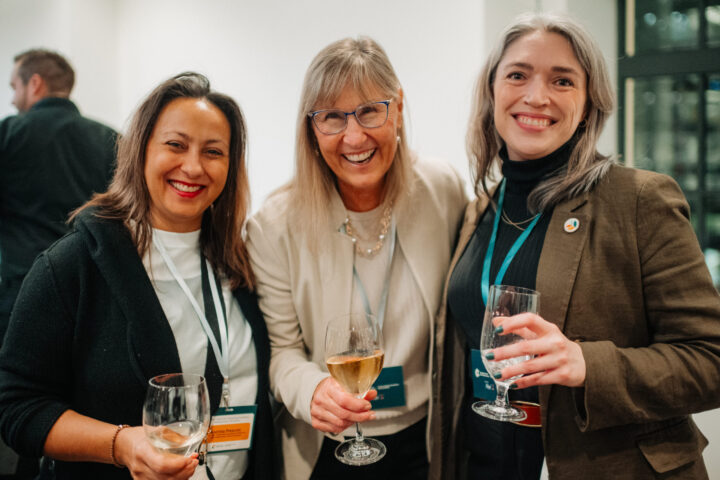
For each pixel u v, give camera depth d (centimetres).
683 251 104
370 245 147
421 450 147
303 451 141
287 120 371
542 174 126
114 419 114
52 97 254
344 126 131
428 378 144
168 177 122
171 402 91
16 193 244
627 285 109
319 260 144
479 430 131
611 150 270
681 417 113
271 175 384
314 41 353
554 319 110
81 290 115
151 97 121
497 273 126
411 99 316
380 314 143
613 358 100
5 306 243
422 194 153
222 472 123
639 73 260
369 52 133
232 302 137
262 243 146
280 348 145
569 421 110
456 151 303
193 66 406
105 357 115
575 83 119
